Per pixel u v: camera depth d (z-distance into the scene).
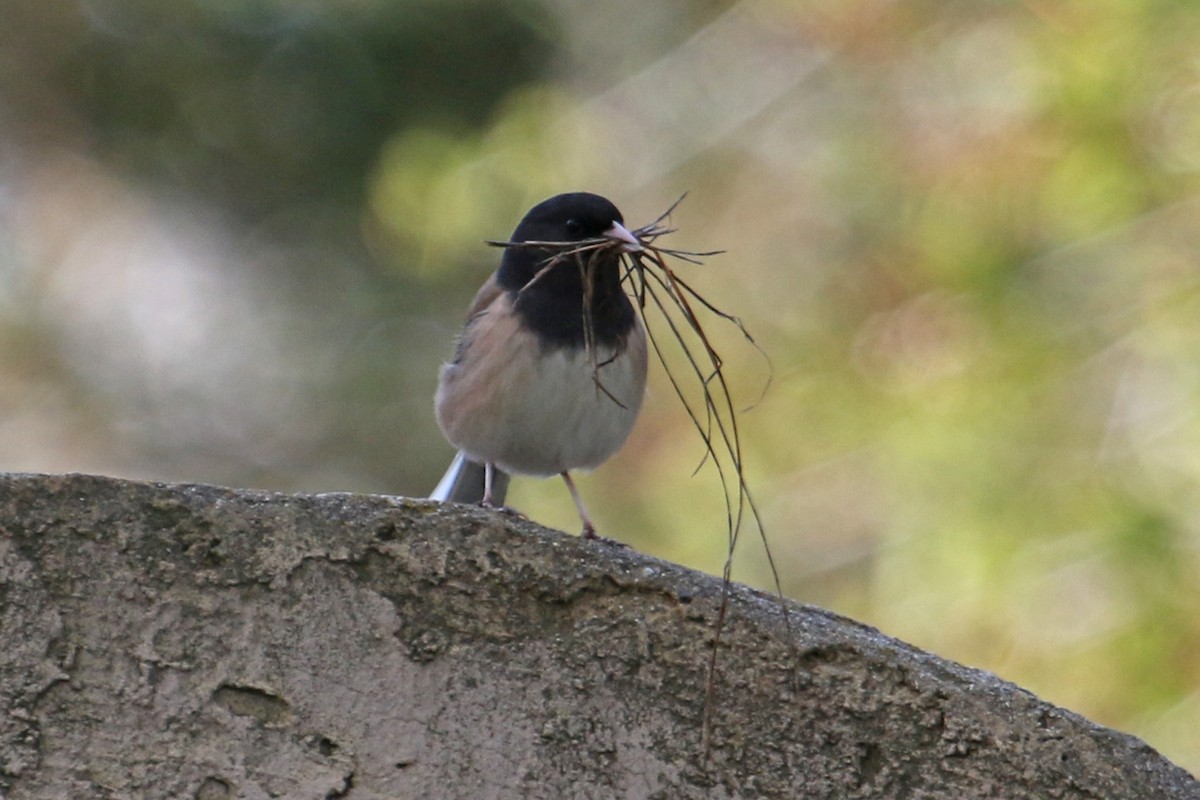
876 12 12.89
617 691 4.55
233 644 4.39
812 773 4.54
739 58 15.30
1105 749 4.58
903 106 12.62
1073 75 11.80
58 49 20.91
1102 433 11.45
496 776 4.44
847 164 12.79
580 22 19.11
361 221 20.66
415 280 19.97
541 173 15.40
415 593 4.55
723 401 12.55
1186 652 10.66
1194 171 11.66
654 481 12.57
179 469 19.98
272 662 4.40
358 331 20.36
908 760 4.55
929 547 11.34
